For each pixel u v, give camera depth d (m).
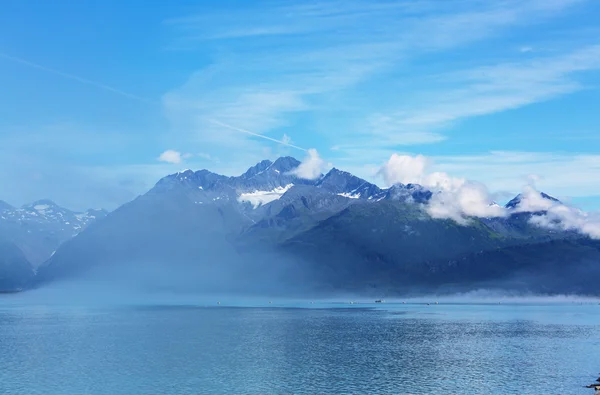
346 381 106.06
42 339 173.88
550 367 119.12
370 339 172.62
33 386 102.31
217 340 169.62
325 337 178.50
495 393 95.56
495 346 153.75
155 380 107.19
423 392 96.94
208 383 104.50
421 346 154.75
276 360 130.62
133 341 167.50
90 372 115.19
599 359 129.62
